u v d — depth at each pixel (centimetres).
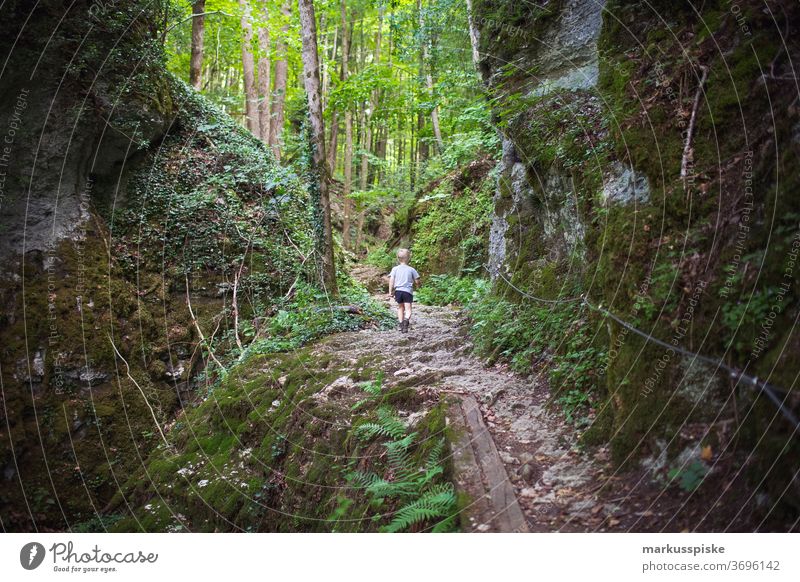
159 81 884
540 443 372
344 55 2056
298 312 882
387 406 476
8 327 659
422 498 326
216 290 884
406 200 2028
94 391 703
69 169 742
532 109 644
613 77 482
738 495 259
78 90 728
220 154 989
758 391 269
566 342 457
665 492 286
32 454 637
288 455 527
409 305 824
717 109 345
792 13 316
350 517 388
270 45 1424
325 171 935
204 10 1252
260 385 667
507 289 652
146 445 713
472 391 466
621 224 400
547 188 599
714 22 373
